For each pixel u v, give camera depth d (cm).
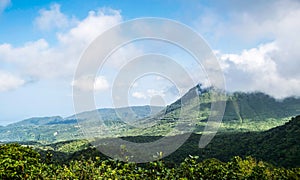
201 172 926
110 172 843
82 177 888
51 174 951
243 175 1049
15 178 945
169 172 870
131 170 866
